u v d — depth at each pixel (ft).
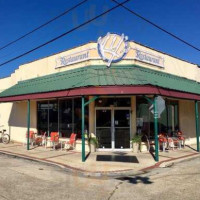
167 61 62.75
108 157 45.80
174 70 65.21
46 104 62.80
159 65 59.41
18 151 53.98
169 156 47.55
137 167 38.40
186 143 66.39
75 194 25.81
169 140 55.83
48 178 32.30
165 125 60.18
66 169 37.86
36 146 61.16
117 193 26.25
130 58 52.39
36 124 65.51
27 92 55.98
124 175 34.32
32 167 39.19
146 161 42.68
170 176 33.30
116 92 42.16
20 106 72.69
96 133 52.47
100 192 26.58
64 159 44.14
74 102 55.36
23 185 28.71
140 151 51.57
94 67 52.11
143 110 53.93
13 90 65.46
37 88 56.18
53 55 61.72
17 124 73.51
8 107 78.48
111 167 38.22
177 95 49.11
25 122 69.92
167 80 54.85
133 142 51.03
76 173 35.47
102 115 52.75
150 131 54.80
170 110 62.34
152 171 36.47
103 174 34.71
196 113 55.16
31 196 24.88
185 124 66.49
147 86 42.65
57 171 36.63
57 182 30.40
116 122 52.60
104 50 52.49
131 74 48.26
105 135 52.44
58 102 59.26
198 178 32.17
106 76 46.68
